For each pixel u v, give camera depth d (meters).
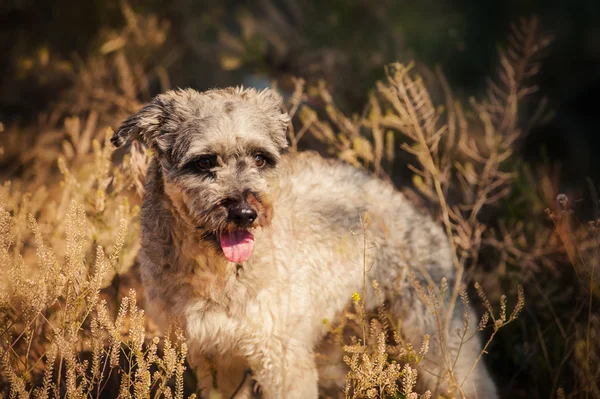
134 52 13.42
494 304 8.10
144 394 5.28
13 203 7.26
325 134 8.31
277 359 6.08
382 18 15.88
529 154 14.40
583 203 11.02
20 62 13.51
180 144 6.05
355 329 6.75
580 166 14.04
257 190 5.94
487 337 7.89
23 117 13.23
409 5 17.39
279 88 12.15
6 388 6.03
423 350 5.80
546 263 8.23
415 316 6.79
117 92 12.73
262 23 15.82
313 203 6.73
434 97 12.68
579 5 18.31
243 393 6.75
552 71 17.06
